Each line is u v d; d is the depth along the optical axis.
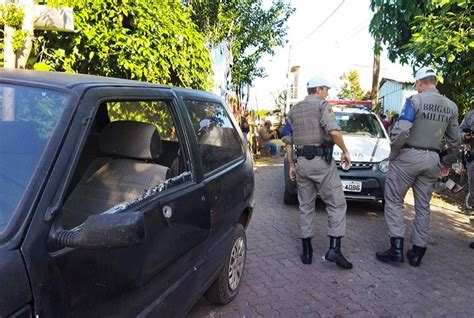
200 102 2.97
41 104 1.69
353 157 5.75
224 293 3.12
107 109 2.48
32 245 1.33
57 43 4.54
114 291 1.69
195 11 11.15
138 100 2.10
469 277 3.90
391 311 3.23
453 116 4.03
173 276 2.19
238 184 3.25
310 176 3.98
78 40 4.48
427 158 3.91
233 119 3.69
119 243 1.37
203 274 2.58
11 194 1.44
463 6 4.52
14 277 1.26
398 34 6.14
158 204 2.04
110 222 1.37
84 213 1.85
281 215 6.08
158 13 5.36
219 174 2.89
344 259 3.99
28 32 3.45
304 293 3.50
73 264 1.48
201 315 3.08
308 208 4.18
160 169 2.25
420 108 3.87
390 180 4.15
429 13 5.39
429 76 4.02
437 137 3.95
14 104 1.72
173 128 2.50
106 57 4.83
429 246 4.77
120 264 1.72
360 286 3.66
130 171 2.18
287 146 4.38
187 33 5.91
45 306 1.34
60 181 1.48
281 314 3.14
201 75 6.30
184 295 2.29
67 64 4.52
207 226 2.59
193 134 2.60
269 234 5.14
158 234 2.01
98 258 1.60
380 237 5.05
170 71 5.79
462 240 5.01
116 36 4.77
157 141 2.17
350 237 5.03
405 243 4.86
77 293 1.49
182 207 2.26
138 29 5.12
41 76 1.92
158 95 2.31
